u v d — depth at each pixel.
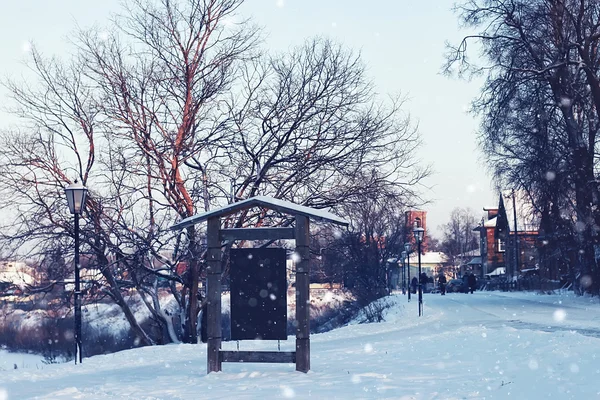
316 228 31.14
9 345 38.84
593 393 7.88
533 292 60.41
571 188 40.78
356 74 29.73
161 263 29.30
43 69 27.66
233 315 12.06
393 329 25.41
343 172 29.27
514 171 41.34
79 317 19.34
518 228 83.50
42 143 27.58
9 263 28.12
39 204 27.05
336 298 50.78
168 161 27.41
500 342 14.54
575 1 41.28
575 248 45.69
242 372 12.12
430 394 8.47
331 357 14.71
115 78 27.73
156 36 27.97
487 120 40.31
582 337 14.14
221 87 28.25
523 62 41.16
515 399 7.84
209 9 28.33
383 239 59.56
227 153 28.78
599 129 42.22
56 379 13.28
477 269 126.88
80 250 27.41
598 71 42.16
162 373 13.20
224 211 12.40
